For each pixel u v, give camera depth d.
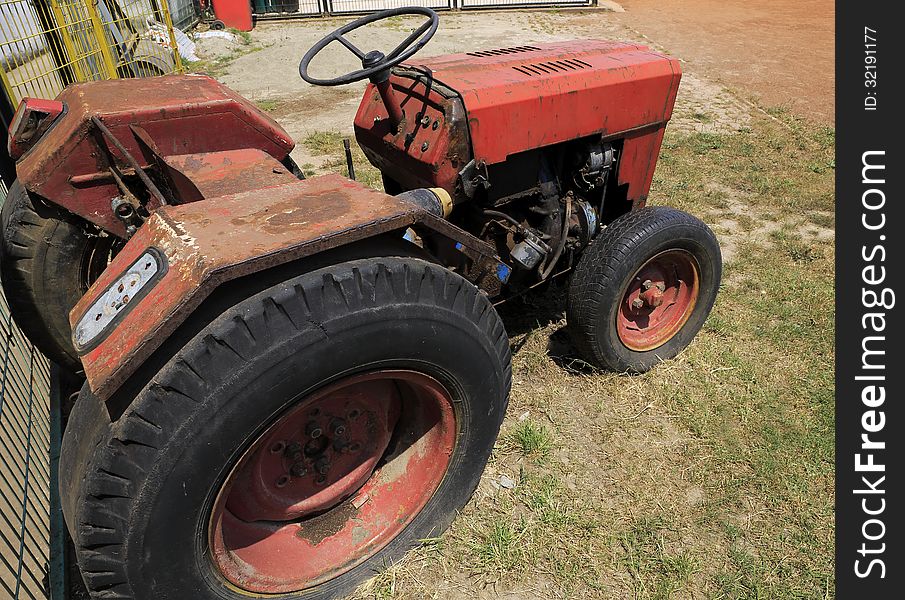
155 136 2.37
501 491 2.43
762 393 2.93
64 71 6.09
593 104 2.72
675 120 6.97
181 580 1.58
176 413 1.42
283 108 7.58
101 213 2.44
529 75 2.61
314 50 2.45
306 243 1.48
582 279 2.77
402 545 2.12
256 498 1.85
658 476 2.52
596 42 3.26
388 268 1.65
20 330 2.84
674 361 3.15
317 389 1.61
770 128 6.69
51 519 2.31
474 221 2.76
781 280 3.88
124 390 1.44
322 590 1.94
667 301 3.14
